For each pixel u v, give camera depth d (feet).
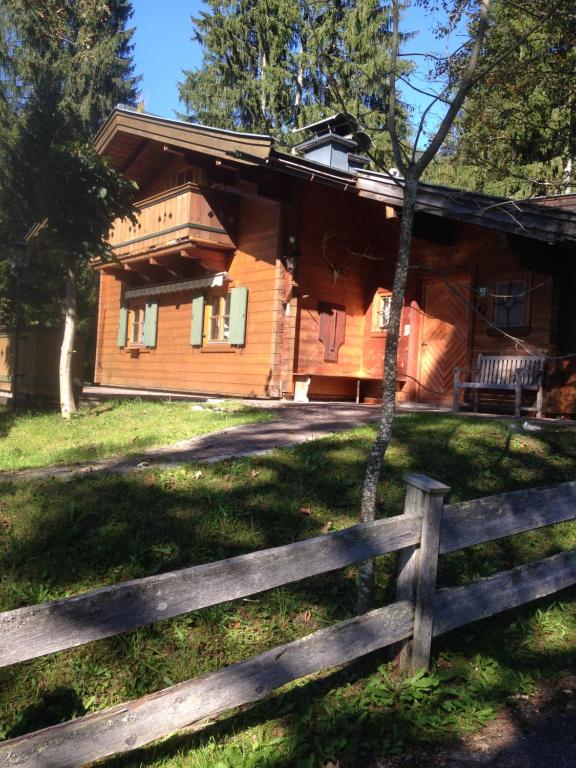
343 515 16.33
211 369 46.34
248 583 8.83
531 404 34.53
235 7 75.92
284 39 70.13
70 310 31.99
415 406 39.91
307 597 13.33
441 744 9.74
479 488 18.66
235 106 78.33
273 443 22.26
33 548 13.66
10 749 6.85
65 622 7.21
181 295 50.75
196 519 15.28
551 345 34.37
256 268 42.42
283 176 39.60
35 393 38.19
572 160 49.01
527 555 15.80
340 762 9.33
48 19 45.29
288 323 40.19
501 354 37.09
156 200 46.68
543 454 21.75
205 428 25.58
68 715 10.43
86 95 96.37
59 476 18.11
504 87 28.76
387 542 10.29
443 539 11.01
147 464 19.11
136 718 7.76
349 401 44.37
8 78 93.04
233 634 12.19
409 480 10.78
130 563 13.51
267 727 10.14
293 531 15.33
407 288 42.01
